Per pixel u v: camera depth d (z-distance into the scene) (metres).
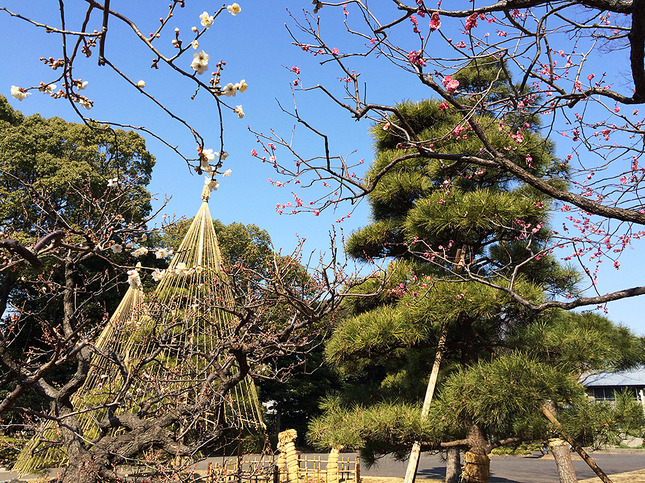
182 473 4.18
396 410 6.64
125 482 3.92
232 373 5.58
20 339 12.98
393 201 8.97
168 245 14.30
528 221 7.07
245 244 20.86
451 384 6.21
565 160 4.55
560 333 6.61
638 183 4.02
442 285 6.82
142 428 4.25
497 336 8.37
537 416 6.23
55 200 15.49
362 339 7.23
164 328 5.25
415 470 6.95
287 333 4.62
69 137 17.83
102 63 2.06
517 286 6.60
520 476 13.59
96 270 15.98
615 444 6.16
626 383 21.16
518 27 3.59
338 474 7.95
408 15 3.27
